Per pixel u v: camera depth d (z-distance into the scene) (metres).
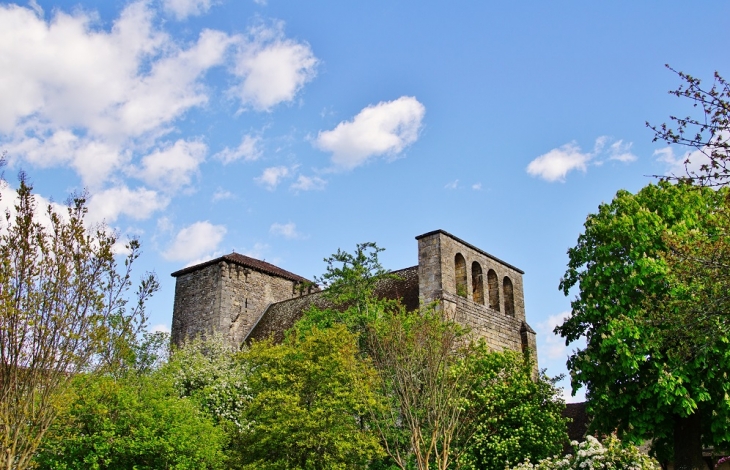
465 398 24.19
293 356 24.08
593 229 26.00
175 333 44.91
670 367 20.42
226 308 43.16
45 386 18.25
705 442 23.22
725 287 13.51
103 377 23.36
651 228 23.47
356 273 30.77
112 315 21.31
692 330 14.68
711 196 24.11
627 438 21.59
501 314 37.91
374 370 23.56
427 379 22.52
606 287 24.38
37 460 21.91
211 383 31.58
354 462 22.53
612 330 21.56
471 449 24.44
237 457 23.30
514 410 25.00
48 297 18.53
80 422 22.70
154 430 22.80
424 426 23.58
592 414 24.41
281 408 22.14
